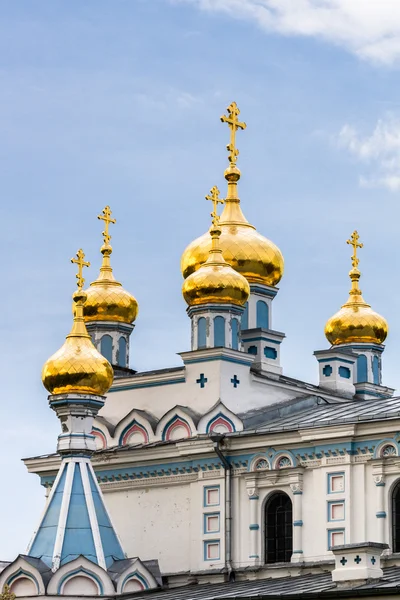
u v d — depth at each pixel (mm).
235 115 61188
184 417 53219
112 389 55844
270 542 50875
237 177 60656
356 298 62938
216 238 56219
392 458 48625
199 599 45312
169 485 53000
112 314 59344
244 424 52906
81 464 51688
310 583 46469
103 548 50312
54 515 50750
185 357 54281
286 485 50625
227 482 51562
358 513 49000
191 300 55344
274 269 59531
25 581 49344
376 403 54125
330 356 58500
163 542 52531
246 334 57625
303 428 50156
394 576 43812
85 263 54375
